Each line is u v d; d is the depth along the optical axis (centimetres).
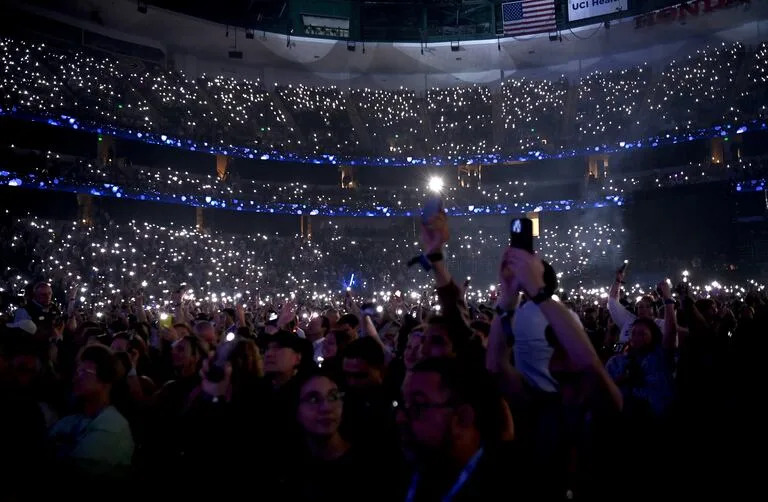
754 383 1179
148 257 3622
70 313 1652
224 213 4950
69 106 3884
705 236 4362
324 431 461
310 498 462
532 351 464
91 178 3834
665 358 863
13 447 581
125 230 3756
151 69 4778
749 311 1352
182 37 4922
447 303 529
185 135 4422
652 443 813
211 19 4772
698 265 4188
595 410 421
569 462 441
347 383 612
